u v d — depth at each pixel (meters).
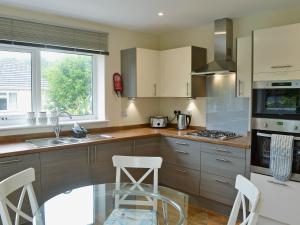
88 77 3.97
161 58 4.18
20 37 3.14
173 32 4.35
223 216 3.23
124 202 2.18
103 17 3.50
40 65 3.46
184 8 3.15
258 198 1.54
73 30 3.58
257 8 3.16
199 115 4.11
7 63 3.21
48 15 3.35
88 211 2.03
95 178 3.25
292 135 2.63
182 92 3.89
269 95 2.79
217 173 3.21
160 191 2.39
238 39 3.23
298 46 2.58
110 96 4.02
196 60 3.82
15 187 1.86
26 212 2.68
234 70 3.33
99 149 3.26
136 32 4.29
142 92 3.99
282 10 3.19
